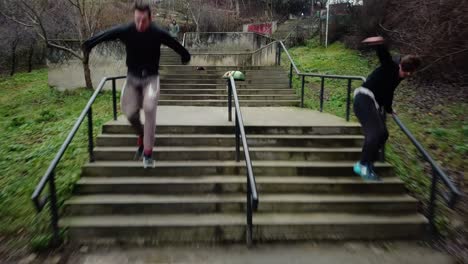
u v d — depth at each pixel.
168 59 13.64
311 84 10.81
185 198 4.20
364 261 3.48
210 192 4.36
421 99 9.19
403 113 8.01
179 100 8.61
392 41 13.03
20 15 13.99
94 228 3.76
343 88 10.34
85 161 4.83
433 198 3.91
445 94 9.48
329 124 5.54
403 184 4.44
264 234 3.85
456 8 8.79
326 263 3.44
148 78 3.77
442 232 4.00
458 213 4.34
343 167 4.62
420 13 9.77
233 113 6.68
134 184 4.30
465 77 10.16
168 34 3.72
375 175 4.16
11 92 13.91
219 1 34.78
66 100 10.35
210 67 10.79
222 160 4.84
